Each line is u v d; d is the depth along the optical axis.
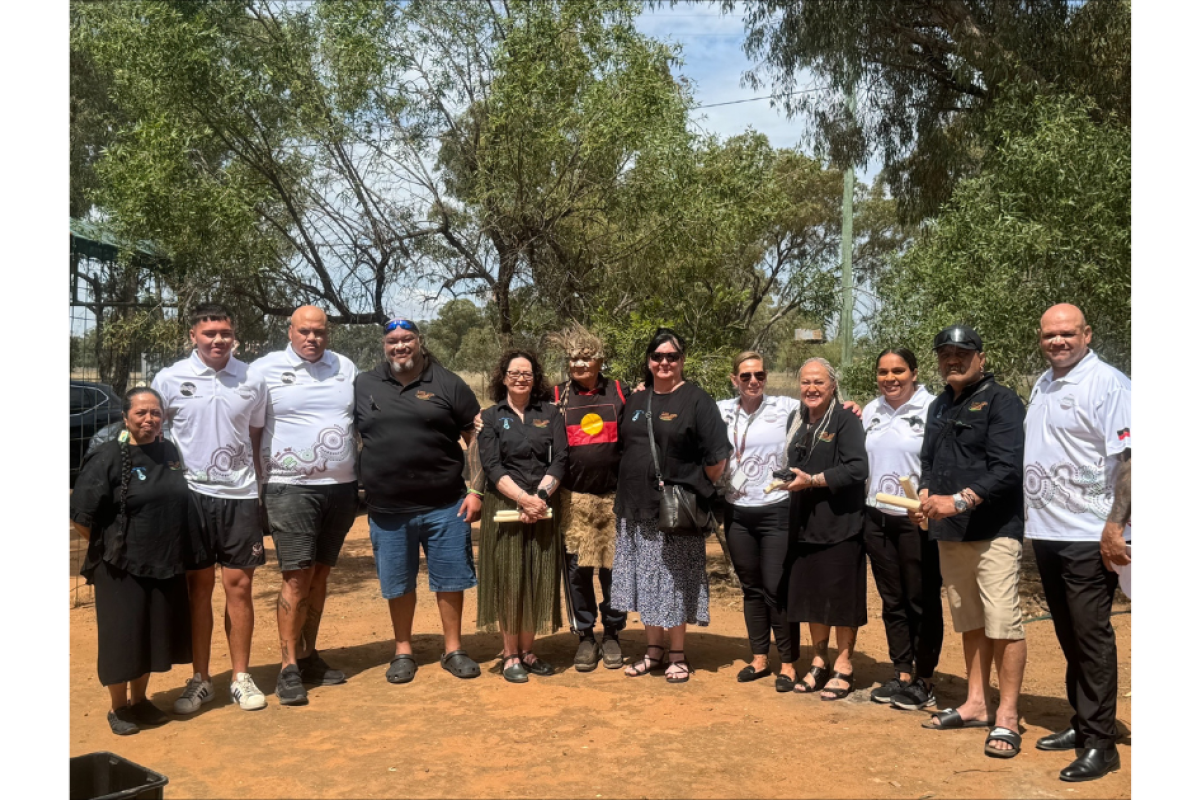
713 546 10.71
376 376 5.75
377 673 5.97
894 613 5.29
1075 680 4.54
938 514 4.55
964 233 8.43
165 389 5.08
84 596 8.19
